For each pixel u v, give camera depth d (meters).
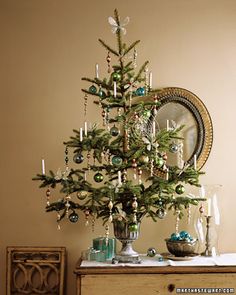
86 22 2.88
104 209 2.30
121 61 2.29
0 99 2.82
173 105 2.83
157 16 2.91
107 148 2.27
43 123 2.81
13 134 2.80
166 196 2.34
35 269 2.69
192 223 2.75
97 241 2.45
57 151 2.80
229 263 2.31
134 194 2.19
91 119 2.82
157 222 2.77
